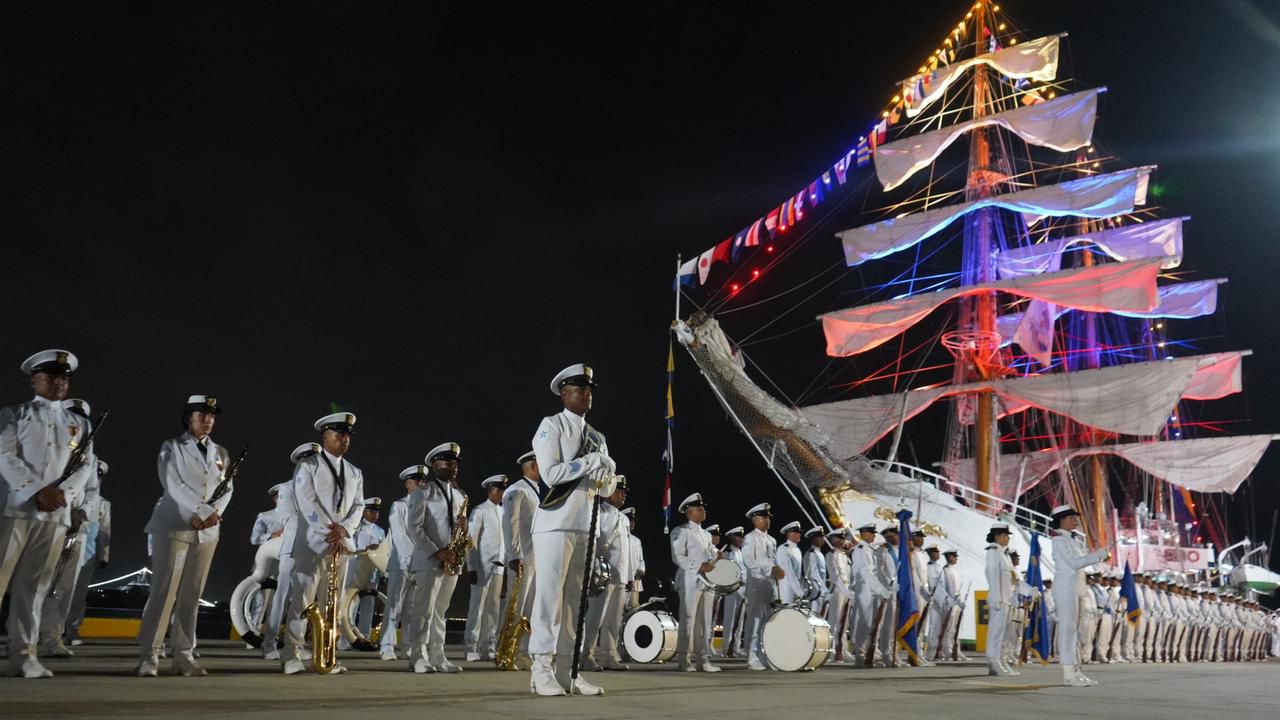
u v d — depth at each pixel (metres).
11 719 4.82
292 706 5.76
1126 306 32.88
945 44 37.88
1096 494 43.44
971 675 13.14
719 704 6.88
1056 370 44.38
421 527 10.05
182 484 8.45
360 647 14.45
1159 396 33.97
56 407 8.23
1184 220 39.31
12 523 7.60
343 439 9.55
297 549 9.12
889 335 35.97
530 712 5.86
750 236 25.61
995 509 27.38
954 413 39.06
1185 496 49.03
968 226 37.75
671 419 17.81
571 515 7.56
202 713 5.26
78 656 10.59
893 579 16.62
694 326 24.25
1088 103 34.94
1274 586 45.47
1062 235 43.19
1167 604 25.23
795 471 25.16
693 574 12.65
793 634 12.26
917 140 36.88
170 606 8.34
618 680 9.52
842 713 6.49
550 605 7.44
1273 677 14.38
